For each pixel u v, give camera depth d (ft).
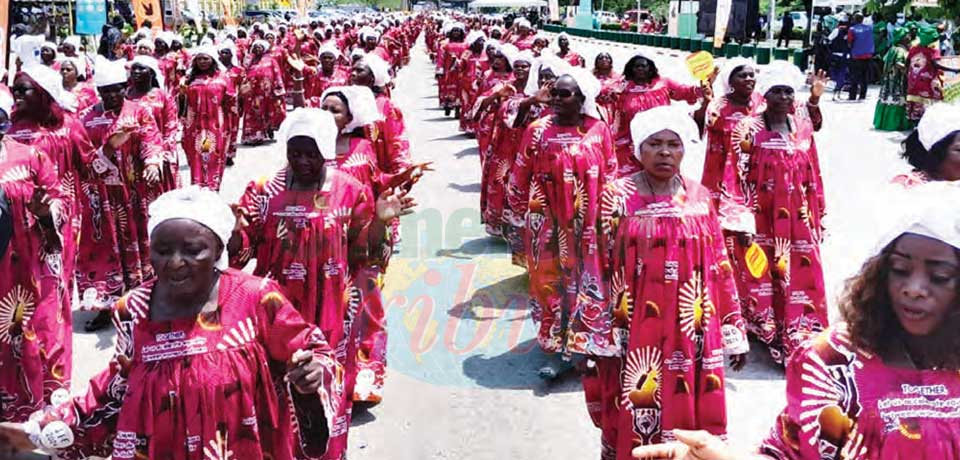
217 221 10.55
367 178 19.81
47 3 97.50
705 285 14.23
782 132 21.17
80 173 22.79
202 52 40.57
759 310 21.47
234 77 51.49
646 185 14.47
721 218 21.17
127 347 10.64
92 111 25.99
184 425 10.41
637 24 184.55
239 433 10.64
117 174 25.08
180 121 41.22
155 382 10.40
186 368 10.41
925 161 16.39
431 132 64.13
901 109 55.57
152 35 62.95
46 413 10.78
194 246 10.32
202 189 10.79
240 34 87.20
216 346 10.52
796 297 21.15
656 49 134.41
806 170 21.35
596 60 34.53
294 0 256.11
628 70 31.86
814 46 81.15
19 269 16.89
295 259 15.53
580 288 16.75
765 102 21.88
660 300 14.12
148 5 83.10
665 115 14.03
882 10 50.47
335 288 15.75
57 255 17.62
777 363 21.49
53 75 21.04
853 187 39.65
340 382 15.58
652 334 14.17
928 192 8.06
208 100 40.73
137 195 25.63
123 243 25.38
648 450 9.22
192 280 10.37
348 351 16.31
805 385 8.54
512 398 20.01
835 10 125.59
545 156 20.72
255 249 15.81
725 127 23.29
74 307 27.04
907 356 8.27
